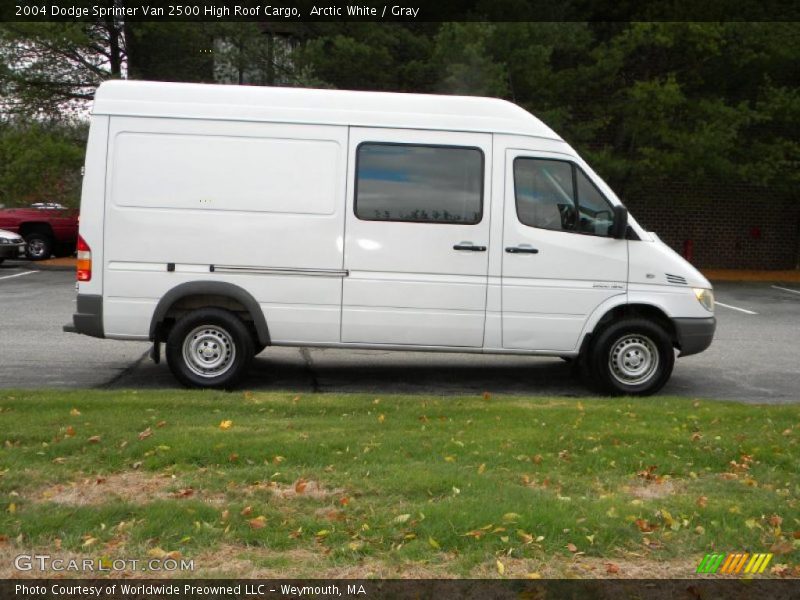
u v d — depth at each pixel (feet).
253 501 16.08
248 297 27.61
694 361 36.58
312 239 27.58
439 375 32.40
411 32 71.05
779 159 70.90
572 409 24.35
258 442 19.53
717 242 81.87
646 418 23.32
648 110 68.74
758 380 32.65
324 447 19.38
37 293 54.34
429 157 27.81
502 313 28.07
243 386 29.43
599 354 28.63
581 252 28.19
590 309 28.32
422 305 27.89
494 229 27.89
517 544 14.26
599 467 18.83
